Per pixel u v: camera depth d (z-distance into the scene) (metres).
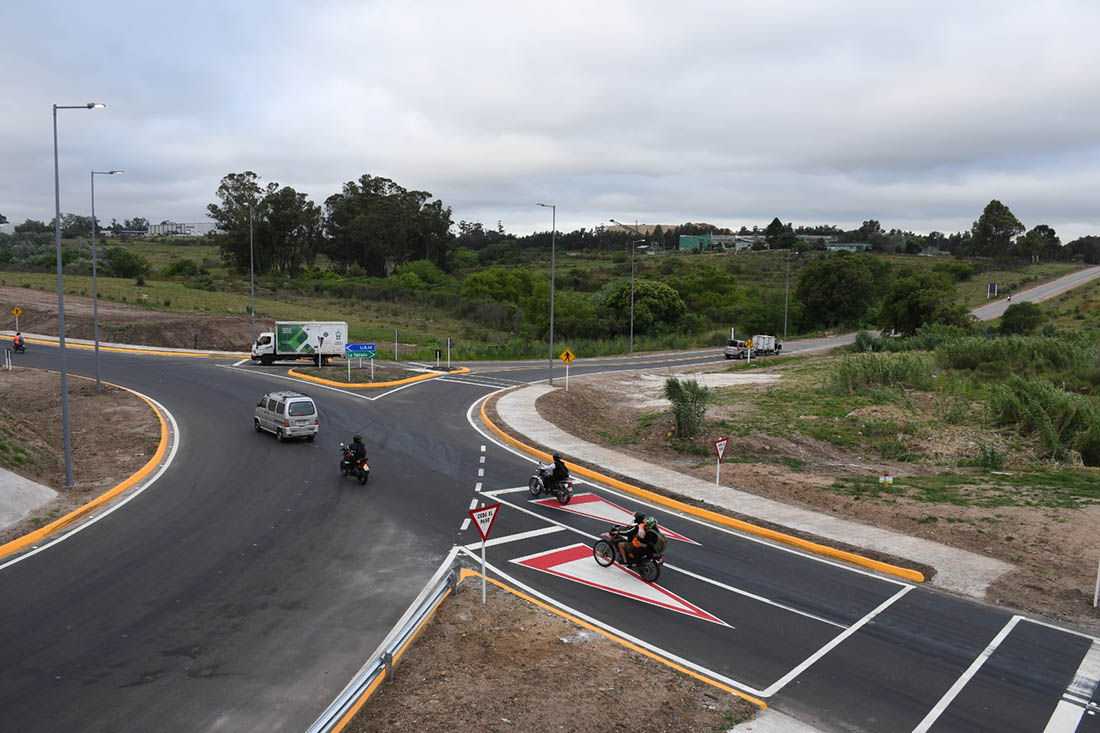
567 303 88.25
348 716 8.62
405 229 142.88
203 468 21.86
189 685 9.88
